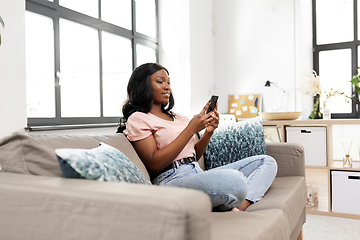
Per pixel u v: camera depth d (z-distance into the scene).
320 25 3.89
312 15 3.88
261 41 3.98
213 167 1.90
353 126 3.59
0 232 0.78
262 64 3.97
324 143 2.68
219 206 1.21
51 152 1.00
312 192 2.78
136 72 1.54
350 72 3.74
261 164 1.62
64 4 2.59
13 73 1.91
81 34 2.76
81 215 0.67
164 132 1.43
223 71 4.20
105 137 1.33
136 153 1.37
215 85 4.23
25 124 1.98
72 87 2.67
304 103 3.76
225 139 1.96
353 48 3.70
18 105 1.93
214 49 4.25
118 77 3.23
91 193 0.67
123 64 3.31
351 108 3.72
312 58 3.85
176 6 3.71
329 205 2.62
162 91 1.54
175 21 3.72
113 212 0.64
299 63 3.77
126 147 1.34
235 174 1.19
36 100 2.31
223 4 4.20
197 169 1.47
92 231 0.66
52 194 0.71
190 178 1.23
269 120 3.04
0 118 1.84
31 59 2.29
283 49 3.86
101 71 2.93
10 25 1.89
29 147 0.99
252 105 3.98
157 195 0.62
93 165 0.89
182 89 3.71
